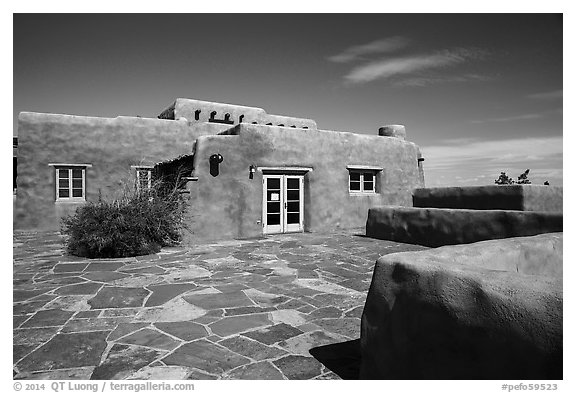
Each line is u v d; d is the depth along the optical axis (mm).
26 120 12094
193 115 15375
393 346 2510
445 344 2152
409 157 14562
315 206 12219
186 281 5793
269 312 4418
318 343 3588
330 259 7562
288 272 6414
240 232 10719
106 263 7125
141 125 13578
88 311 4438
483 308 2002
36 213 12156
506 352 1854
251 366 3139
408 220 9727
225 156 10508
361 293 5188
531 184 9250
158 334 3787
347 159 12984
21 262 7184
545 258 3600
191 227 9859
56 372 3041
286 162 11664
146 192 9141
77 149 12680
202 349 3449
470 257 3000
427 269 2398
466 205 10453
